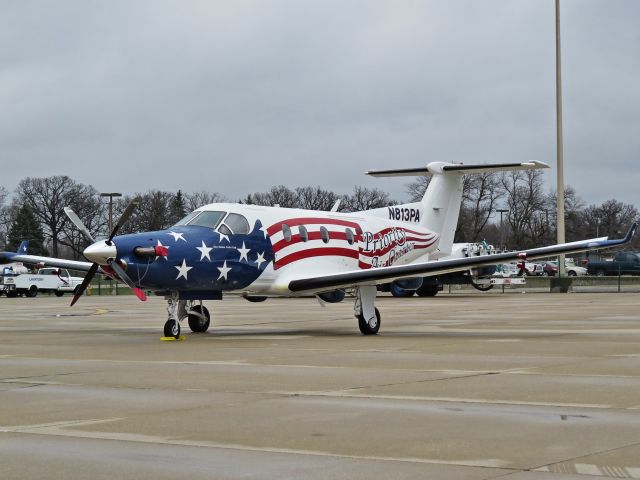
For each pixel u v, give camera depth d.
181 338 19.23
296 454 7.04
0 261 24.69
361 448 7.24
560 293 51.03
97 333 21.55
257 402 9.60
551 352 15.17
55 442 7.52
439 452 7.07
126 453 7.09
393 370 12.54
